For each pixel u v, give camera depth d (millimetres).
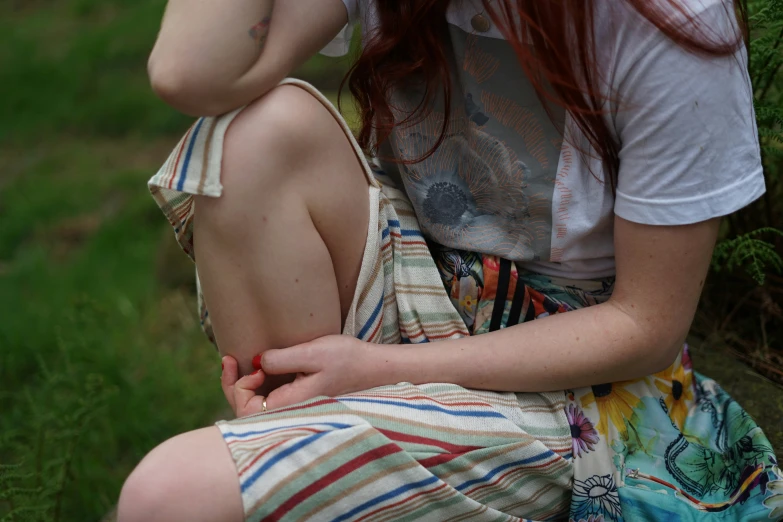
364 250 1170
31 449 2027
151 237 3236
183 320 2605
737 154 1045
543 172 1157
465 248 1237
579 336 1123
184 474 964
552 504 1181
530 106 1142
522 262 1251
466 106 1177
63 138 4180
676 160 1033
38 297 2895
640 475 1185
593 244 1202
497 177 1186
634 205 1070
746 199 1060
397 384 1115
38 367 2457
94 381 2029
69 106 4438
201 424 2150
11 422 2195
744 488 1180
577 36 1015
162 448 985
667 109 1017
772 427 1455
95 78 4684
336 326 1165
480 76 1157
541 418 1171
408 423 1053
